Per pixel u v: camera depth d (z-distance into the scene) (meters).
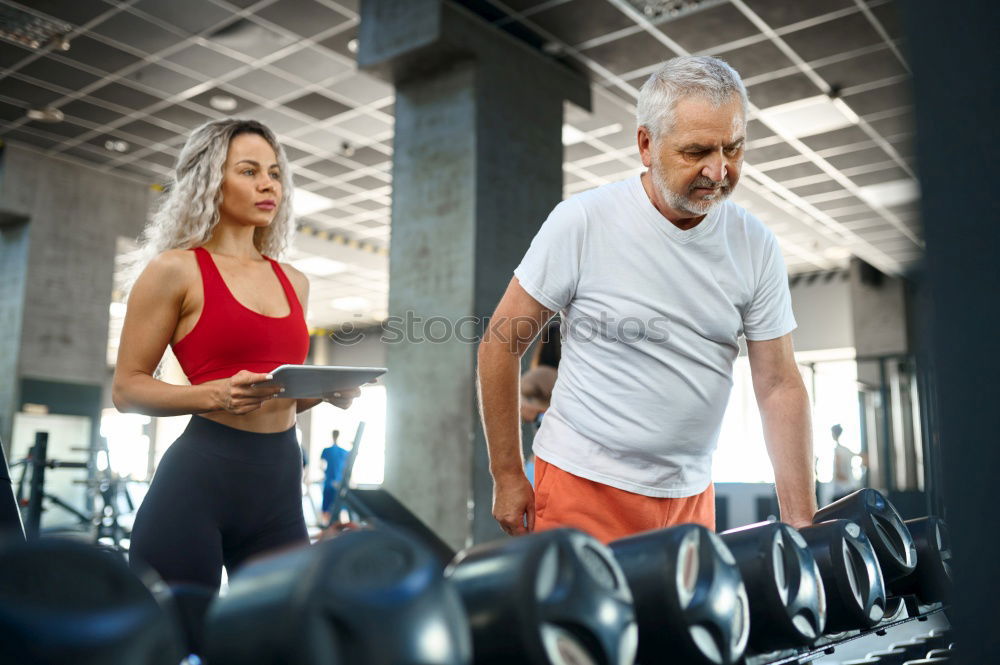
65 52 7.78
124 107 9.02
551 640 0.58
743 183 10.61
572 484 1.44
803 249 13.62
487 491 6.38
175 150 10.29
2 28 7.32
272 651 0.48
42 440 4.64
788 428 1.47
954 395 0.61
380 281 15.88
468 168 6.64
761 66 7.55
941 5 0.64
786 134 9.06
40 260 10.57
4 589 0.44
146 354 1.53
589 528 1.42
